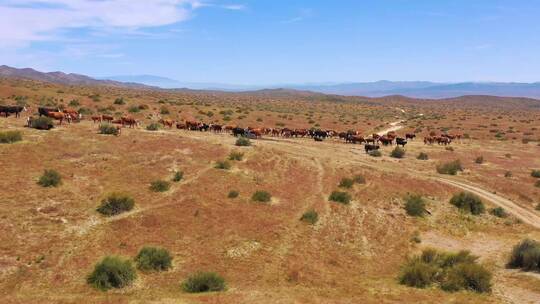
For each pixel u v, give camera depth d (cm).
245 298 2188
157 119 7794
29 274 2252
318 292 2408
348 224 3731
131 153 4431
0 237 2495
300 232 3378
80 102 8188
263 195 3884
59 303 1991
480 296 2478
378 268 3038
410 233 3825
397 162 6109
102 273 2281
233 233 3123
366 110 16850
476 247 3691
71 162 3878
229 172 4400
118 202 3127
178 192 3662
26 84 11862
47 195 3131
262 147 5519
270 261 2833
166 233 2961
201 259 2711
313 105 17738
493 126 11694
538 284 2720
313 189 4459
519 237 4006
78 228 2791
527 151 7969
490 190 5316
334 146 6819
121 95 11362
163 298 2145
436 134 9856
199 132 6550
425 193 4862
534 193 5400
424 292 2506
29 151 3894
